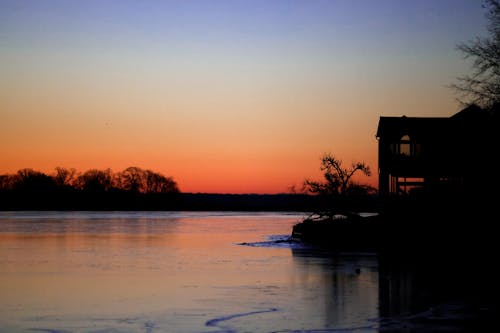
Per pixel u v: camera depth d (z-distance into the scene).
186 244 81.50
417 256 63.75
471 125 63.59
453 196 69.81
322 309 32.91
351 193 105.75
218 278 45.56
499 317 30.59
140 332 27.89
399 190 77.75
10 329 28.61
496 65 53.66
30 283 43.12
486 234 62.56
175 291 39.25
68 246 77.00
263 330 28.11
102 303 34.97
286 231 116.44
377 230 77.50
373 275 47.16
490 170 62.50
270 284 42.41
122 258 61.53
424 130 78.25
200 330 28.19
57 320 30.44
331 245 78.19
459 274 47.66
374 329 28.09
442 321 29.59
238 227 133.12
